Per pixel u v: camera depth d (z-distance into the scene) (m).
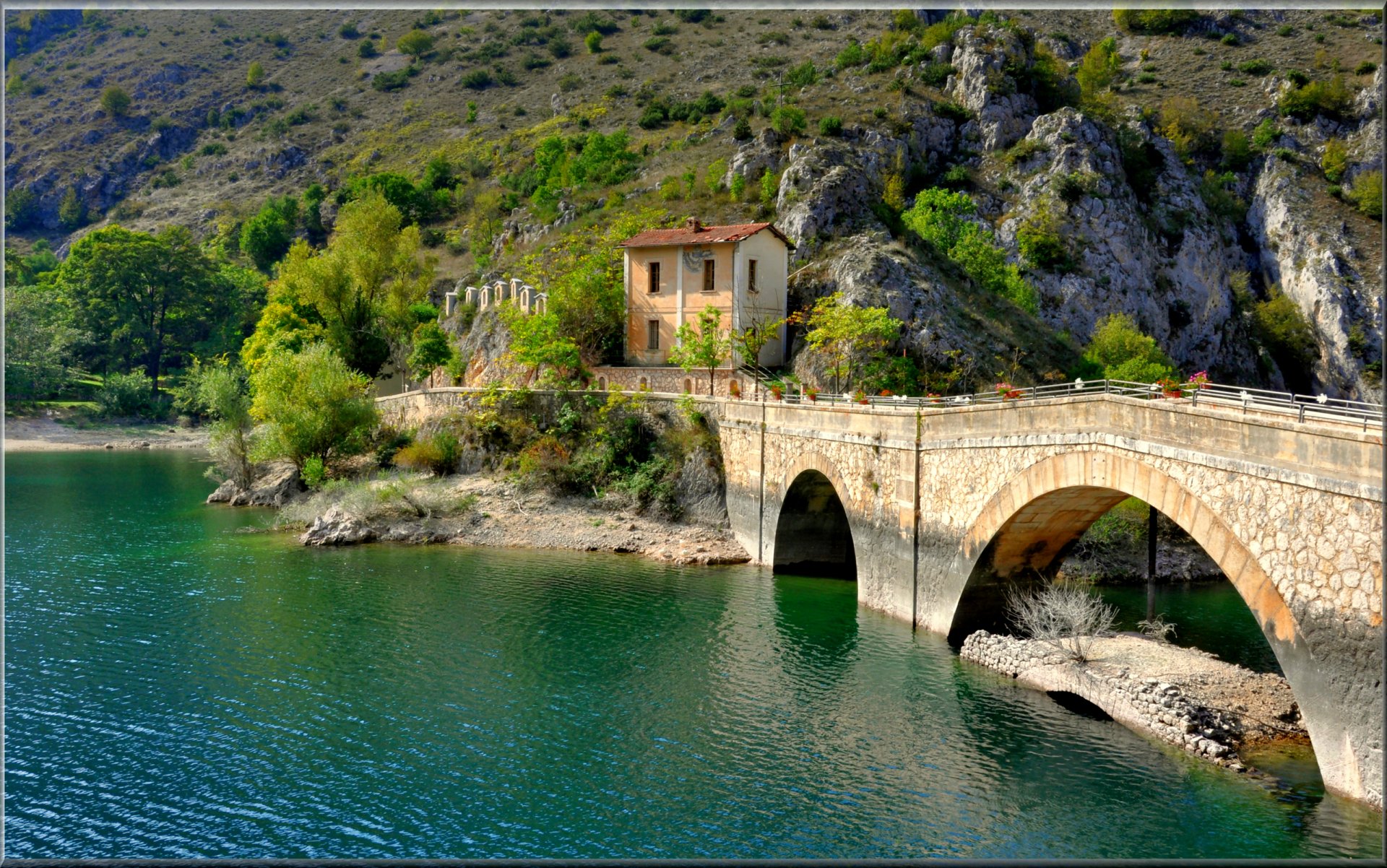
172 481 81.62
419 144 177.00
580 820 23.69
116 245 134.25
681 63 178.75
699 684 32.47
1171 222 105.50
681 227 82.50
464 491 61.53
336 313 88.50
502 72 194.50
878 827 23.14
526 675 33.44
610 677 33.22
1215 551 23.23
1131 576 46.88
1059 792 24.27
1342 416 21.39
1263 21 152.50
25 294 127.62
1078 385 29.17
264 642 37.12
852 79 119.62
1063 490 28.92
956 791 24.78
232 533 58.41
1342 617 20.02
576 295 71.06
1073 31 160.12
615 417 61.47
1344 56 136.75
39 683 32.84
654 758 27.09
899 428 38.03
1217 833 21.80
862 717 29.44
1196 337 102.44
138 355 135.88
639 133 143.38
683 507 56.72
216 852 22.39
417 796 24.98
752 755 27.14
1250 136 123.81
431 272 107.38
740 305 64.81
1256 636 36.81
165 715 30.19
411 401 75.44
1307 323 106.06
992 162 106.31
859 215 75.50
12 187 191.38
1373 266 105.44
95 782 25.80
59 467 90.69
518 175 144.62
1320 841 20.27
